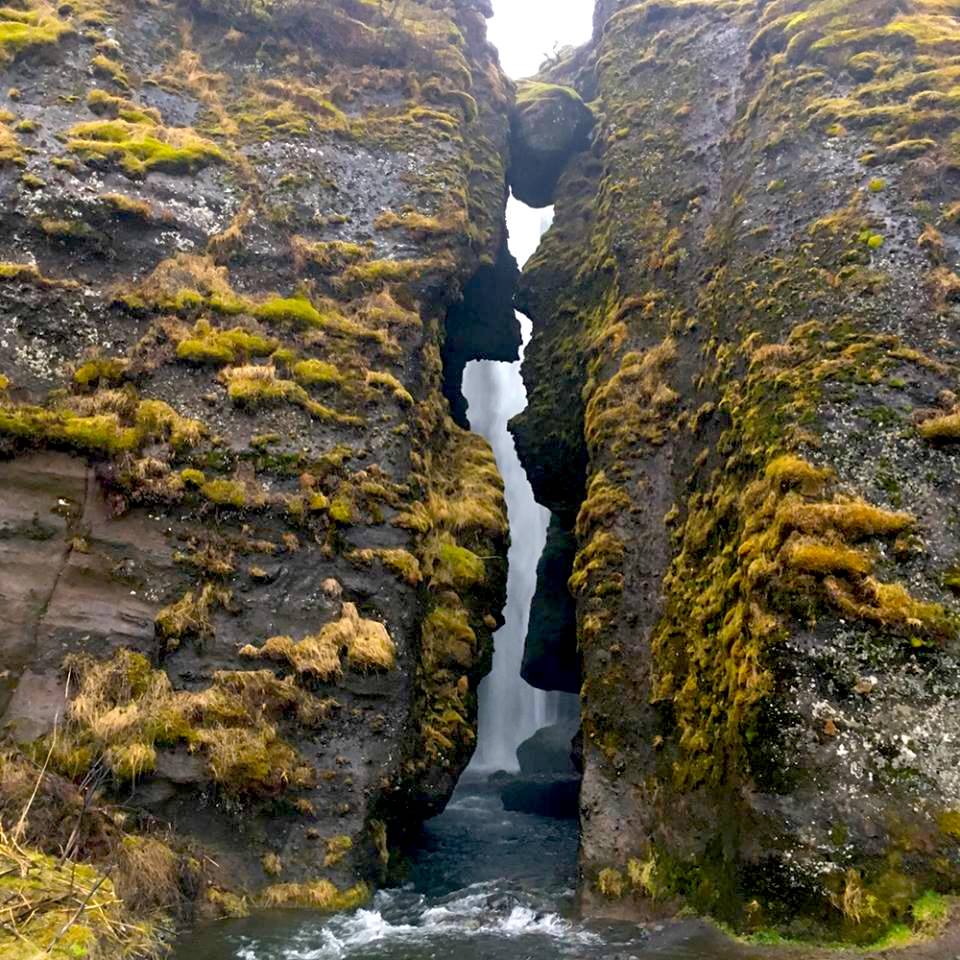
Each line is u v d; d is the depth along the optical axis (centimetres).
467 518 1672
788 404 1315
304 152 1828
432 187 1900
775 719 1045
